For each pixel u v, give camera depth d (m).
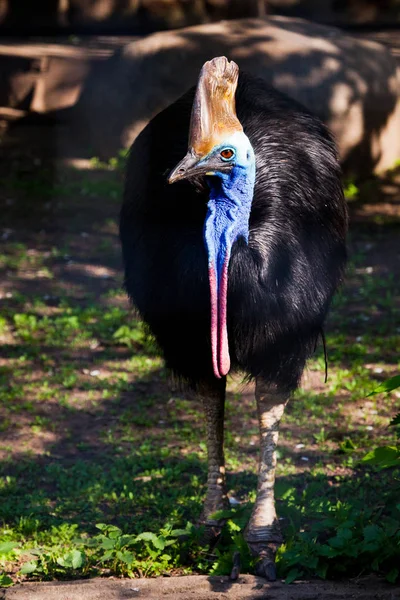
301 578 7.45
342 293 14.86
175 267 7.35
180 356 7.74
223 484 8.32
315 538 7.64
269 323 7.28
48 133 24.69
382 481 9.21
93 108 22.88
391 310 14.32
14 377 12.14
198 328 7.37
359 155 21.06
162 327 7.73
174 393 11.73
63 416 11.12
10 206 19.69
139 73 21.86
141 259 8.08
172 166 8.16
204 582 7.25
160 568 7.70
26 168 22.23
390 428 10.52
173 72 21.47
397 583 7.21
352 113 20.66
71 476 9.66
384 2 35.28
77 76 25.50
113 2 33.00
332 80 20.55
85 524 8.61
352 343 13.09
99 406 11.39
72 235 18.00
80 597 7.06
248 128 8.21
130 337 13.30
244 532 7.86
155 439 10.53
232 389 11.87
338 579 7.43
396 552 7.35
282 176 7.87
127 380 12.13
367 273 15.97
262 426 7.88
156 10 32.91
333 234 8.33
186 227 7.55
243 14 32.81
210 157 6.87
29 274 15.95
